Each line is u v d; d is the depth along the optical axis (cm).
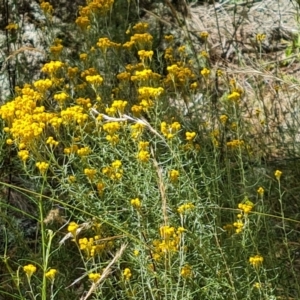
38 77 522
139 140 311
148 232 300
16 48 508
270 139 466
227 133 439
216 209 336
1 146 356
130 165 313
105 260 319
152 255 288
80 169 325
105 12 455
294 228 394
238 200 372
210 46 621
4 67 464
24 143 291
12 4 522
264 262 332
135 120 303
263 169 414
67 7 575
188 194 313
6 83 482
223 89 519
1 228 354
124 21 555
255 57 604
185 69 409
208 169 363
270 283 307
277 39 647
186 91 440
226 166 376
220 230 333
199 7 697
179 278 273
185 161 359
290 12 660
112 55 475
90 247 278
